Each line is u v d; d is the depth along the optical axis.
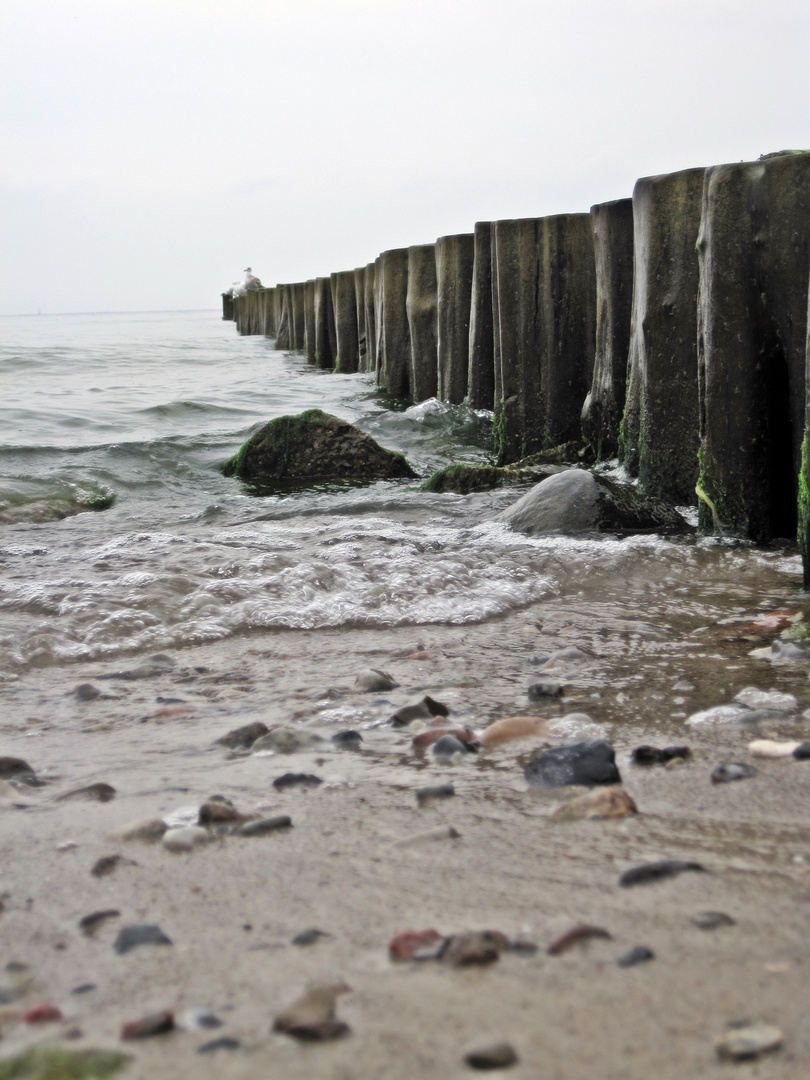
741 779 2.15
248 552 5.17
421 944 1.42
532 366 8.96
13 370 19.12
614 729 2.60
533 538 5.61
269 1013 1.25
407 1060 1.12
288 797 2.19
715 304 5.30
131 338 35.31
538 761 2.27
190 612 4.14
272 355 25.50
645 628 3.79
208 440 9.89
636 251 6.47
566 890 1.62
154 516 7.03
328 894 1.66
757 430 5.33
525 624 3.96
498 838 1.89
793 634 3.56
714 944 1.38
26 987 1.36
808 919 1.45
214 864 1.81
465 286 11.69
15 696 3.19
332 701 2.98
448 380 11.96
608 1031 1.16
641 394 6.61
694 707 2.78
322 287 21.25
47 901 1.67
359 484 8.47
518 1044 1.14
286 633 3.94
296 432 8.86
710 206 5.26
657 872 1.65
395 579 4.54
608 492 5.86
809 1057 1.08
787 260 5.07
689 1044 1.12
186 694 3.15
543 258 8.79
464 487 7.66
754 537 5.42
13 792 2.27
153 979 1.37
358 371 19.23
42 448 9.00
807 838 1.81
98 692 3.16
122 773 2.42
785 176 5.02
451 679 3.21
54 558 5.25
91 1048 1.17
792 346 5.14
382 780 2.29
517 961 1.36
